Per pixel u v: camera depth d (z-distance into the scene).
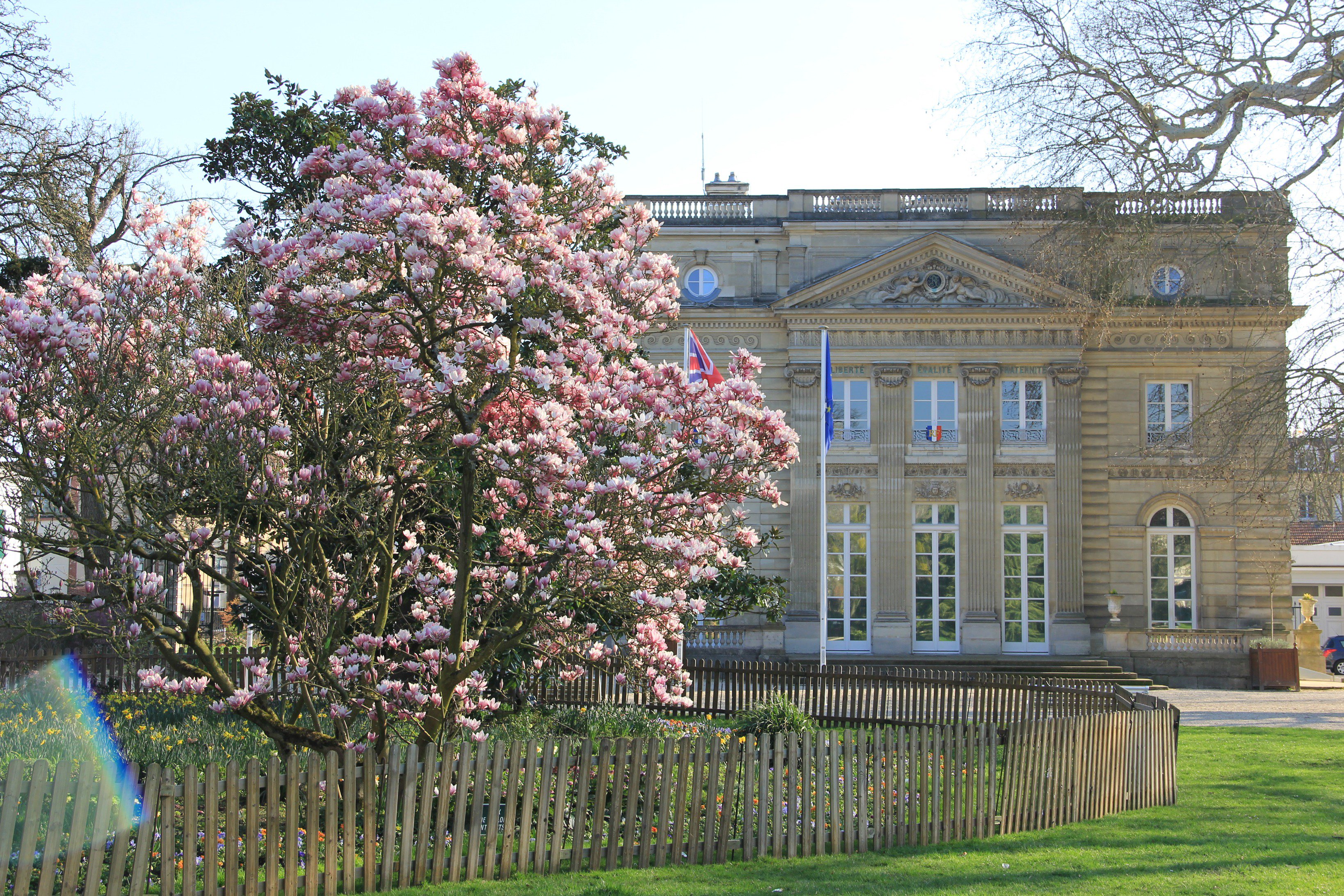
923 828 12.70
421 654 11.39
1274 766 19.16
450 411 11.77
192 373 11.45
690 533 11.66
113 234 26.73
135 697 20.23
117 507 12.71
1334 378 25.50
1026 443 40.97
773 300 41.97
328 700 12.27
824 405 34.50
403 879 10.02
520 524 11.98
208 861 9.06
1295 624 57.34
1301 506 37.81
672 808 11.96
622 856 11.16
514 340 11.41
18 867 8.22
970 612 40.38
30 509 10.93
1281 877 11.16
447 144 10.91
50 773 10.64
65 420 10.63
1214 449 33.22
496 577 12.19
